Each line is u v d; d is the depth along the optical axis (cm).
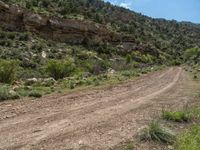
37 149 689
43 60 5766
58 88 2041
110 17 16100
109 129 909
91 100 1516
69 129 884
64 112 1145
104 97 1666
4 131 836
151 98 1705
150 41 14988
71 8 11206
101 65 5112
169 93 2011
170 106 1418
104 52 9581
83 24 9762
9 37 7144
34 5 9806
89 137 812
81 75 3316
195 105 1478
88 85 2373
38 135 805
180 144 773
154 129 836
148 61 10256
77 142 759
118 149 725
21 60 5169
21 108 1195
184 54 14300
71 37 9400
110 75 3497
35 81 2367
